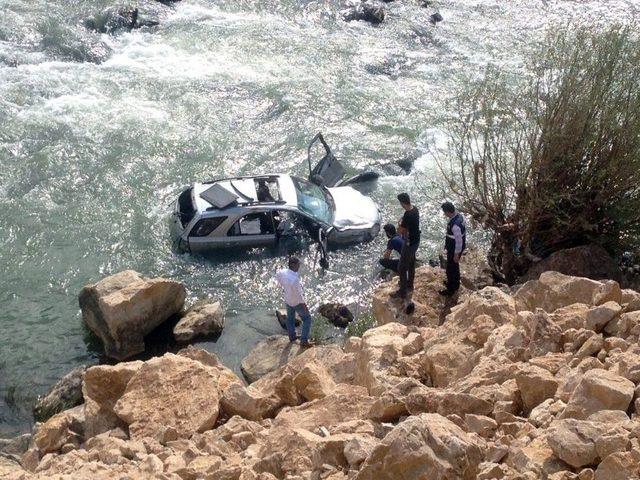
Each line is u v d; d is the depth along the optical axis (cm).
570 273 1384
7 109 2014
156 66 2242
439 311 1308
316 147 1950
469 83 2209
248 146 1945
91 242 1634
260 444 795
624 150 1409
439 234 1664
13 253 1608
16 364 1360
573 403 638
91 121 1995
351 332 1369
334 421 796
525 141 1498
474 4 2733
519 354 805
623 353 715
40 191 1769
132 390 905
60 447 912
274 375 1015
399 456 563
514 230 1472
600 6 2744
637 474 530
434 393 737
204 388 899
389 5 2672
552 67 1498
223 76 2216
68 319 1462
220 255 1586
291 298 1291
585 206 1448
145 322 1389
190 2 2577
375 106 2119
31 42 2283
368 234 1614
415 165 1891
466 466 569
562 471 559
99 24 2384
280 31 2455
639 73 1419
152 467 741
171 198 1766
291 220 1592
